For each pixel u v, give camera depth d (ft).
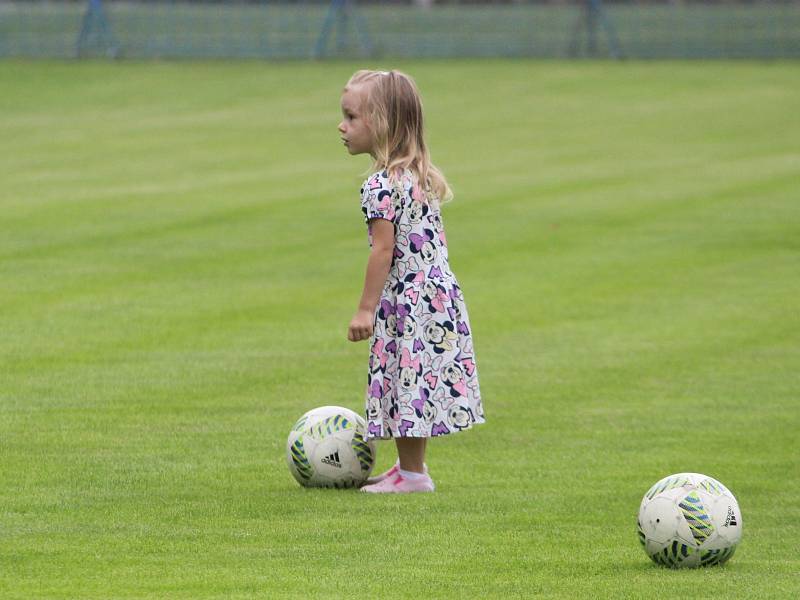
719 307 125.59
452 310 69.10
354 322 67.77
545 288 134.72
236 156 249.75
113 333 110.93
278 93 363.76
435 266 68.95
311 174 224.53
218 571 55.52
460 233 169.58
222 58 443.73
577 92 369.09
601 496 69.21
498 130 297.74
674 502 56.80
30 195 197.47
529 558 57.93
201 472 72.74
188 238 161.58
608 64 432.25
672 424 85.81
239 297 127.44
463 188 210.59
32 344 106.22
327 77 395.14
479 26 469.98
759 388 95.86
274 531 61.67
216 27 460.96
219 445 78.69
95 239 159.53
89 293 127.85
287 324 115.75
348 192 202.90
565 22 474.49
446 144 273.95
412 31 466.70
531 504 67.41
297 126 298.56
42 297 125.49
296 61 437.99
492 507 66.64
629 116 322.14
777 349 108.47
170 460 75.15
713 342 110.93
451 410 68.74
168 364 100.32
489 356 105.60
